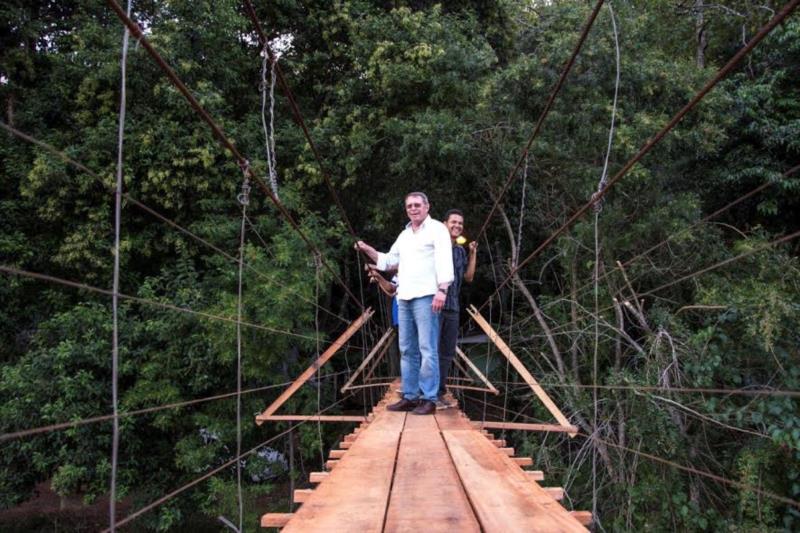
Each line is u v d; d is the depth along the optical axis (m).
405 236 3.94
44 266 8.60
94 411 7.25
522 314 9.17
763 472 5.20
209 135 8.58
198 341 7.70
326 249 8.85
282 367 8.48
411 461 2.48
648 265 7.62
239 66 9.70
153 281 8.09
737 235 9.05
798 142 8.32
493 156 8.52
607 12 7.85
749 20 9.80
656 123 7.45
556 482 6.79
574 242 7.71
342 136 9.29
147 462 7.83
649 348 6.61
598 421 6.66
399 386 6.82
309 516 1.67
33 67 9.01
